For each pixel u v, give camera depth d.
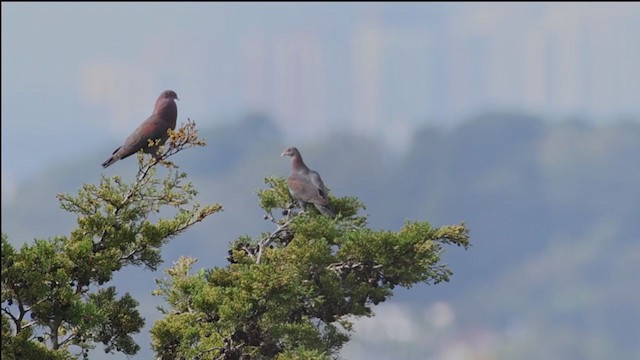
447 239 28.34
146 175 25.58
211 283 28.23
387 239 27.84
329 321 28.58
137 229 25.66
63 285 24.12
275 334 26.98
